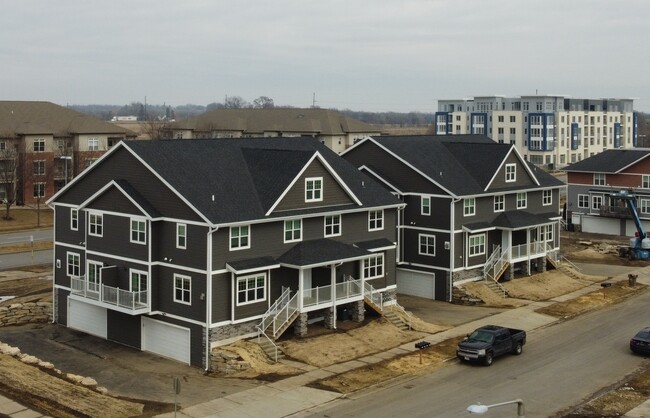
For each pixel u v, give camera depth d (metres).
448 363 41.12
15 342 45.53
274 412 33.53
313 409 33.97
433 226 57.88
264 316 42.88
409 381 38.09
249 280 42.22
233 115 146.12
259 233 43.06
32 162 100.00
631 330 48.31
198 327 40.97
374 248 49.31
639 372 39.53
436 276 57.91
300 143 53.34
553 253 65.69
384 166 60.59
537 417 33.09
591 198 88.94
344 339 44.16
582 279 63.78
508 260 60.00
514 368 40.41
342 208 47.78
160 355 43.34
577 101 183.75
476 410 23.16
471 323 49.66
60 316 50.09
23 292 56.16
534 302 55.84
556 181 67.75
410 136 68.81
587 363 41.28
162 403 34.59
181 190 41.56
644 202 84.50
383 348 43.50
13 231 85.31
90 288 45.78
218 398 35.34
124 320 45.34
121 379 38.50
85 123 107.38
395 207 51.50
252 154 48.28
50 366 37.72
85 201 46.72
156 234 42.94
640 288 60.84
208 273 40.41
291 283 44.34
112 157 45.69
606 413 33.38
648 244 73.12
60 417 30.31
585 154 182.75
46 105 108.69
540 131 171.62
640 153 88.38
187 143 46.75
